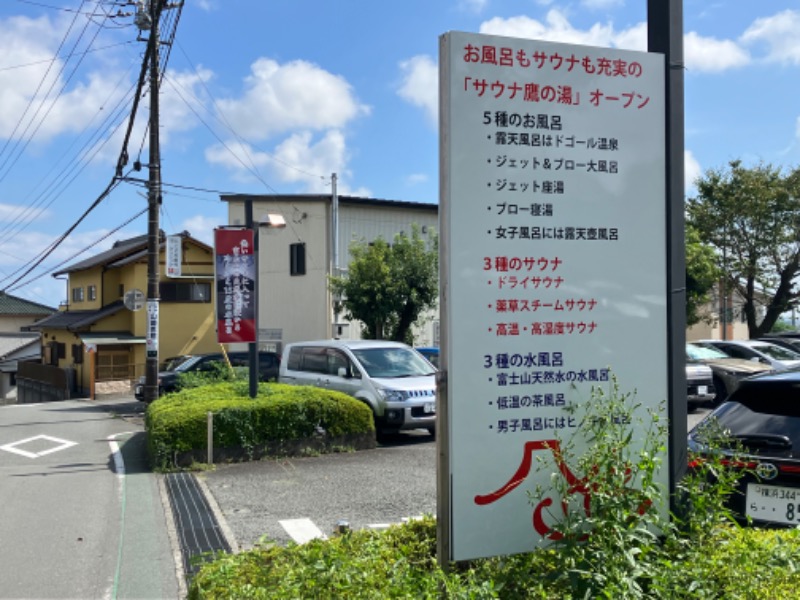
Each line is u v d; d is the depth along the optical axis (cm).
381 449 1157
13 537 688
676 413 384
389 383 1265
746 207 2662
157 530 708
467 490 344
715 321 3020
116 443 1323
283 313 2803
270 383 1403
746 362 1709
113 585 556
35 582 563
